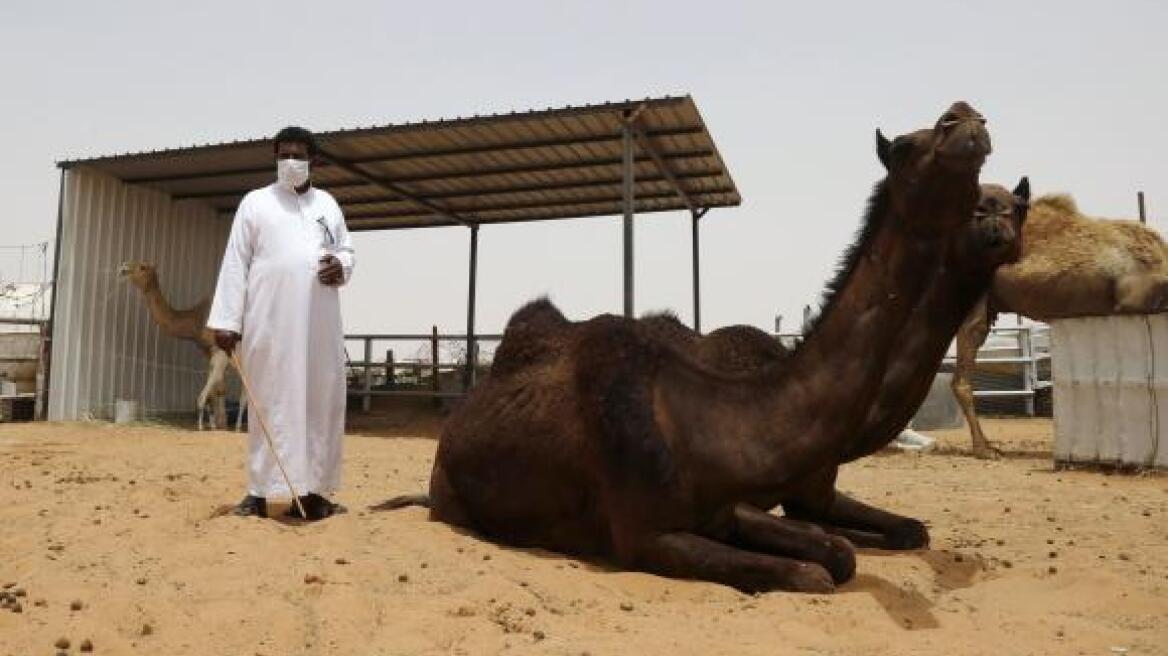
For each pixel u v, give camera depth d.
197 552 4.46
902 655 3.23
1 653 3.05
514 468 5.14
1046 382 19.92
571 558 4.96
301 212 5.91
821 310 4.19
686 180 16.98
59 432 14.69
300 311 5.75
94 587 3.88
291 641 3.26
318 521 5.50
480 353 21.34
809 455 4.11
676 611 3.78
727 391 4.44
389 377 22.88
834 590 4.09
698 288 18.64
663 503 4.38
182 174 17.53
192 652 3.15
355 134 14.70
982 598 4.43
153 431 15.34
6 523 5.64
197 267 19.88
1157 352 9.98
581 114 13.50
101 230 17.58
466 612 3.63
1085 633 3.62
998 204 5.59
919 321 5.59
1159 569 5.11
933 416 17.62
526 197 18.89
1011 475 10.30
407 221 21.25
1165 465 9.88
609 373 4.66
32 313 22.88
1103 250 11.50
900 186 3.78
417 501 6.62
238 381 20.55
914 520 5.80
